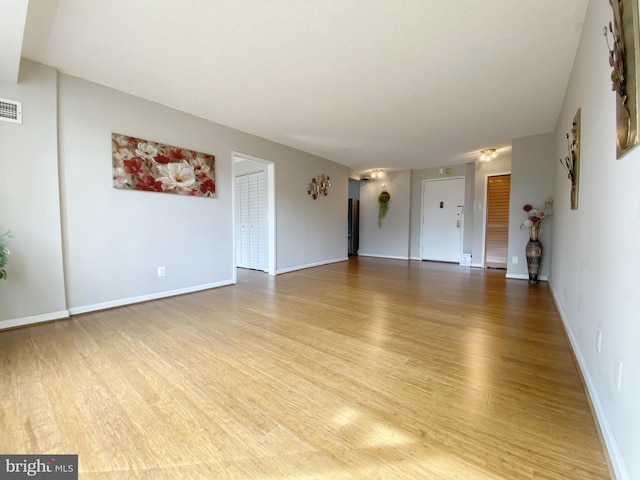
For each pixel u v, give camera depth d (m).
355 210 7.92
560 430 1.26
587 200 1.80
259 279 4.59
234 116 3.63
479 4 1.75
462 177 6.43
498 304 3.19
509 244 4.64
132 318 2.71
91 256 2.82
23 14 1.64
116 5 1.77
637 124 0.95
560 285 2.94
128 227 3.07
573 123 2.34
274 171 4.80
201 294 3.62
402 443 1.19
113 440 1.20
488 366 1.83
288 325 2.55
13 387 1.58
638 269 0.94
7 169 2.32
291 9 1.80
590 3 1.72
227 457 1.12
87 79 2.71
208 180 3.78
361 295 3.59
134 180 3.07
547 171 4.25
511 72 2.54
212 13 1.84
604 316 1.33
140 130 3.10
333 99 3.12
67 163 2.63
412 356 1.96
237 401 1.48
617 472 1.00
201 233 3.76
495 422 1.32
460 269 5.60
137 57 2.35
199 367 1.81
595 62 1.64
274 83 2.76
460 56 2.30
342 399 1.49
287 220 5.14
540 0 1.72
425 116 3.60
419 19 1.88
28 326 2.46
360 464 1.09
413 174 7.11
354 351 2.04
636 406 0.90
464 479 1.02
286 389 1.58
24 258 2.42
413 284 4.23
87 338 2.24
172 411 1.39
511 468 1.06
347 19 1.88
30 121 2.41
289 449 1.16
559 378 1.69
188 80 2.72
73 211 2.69
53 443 1.18
